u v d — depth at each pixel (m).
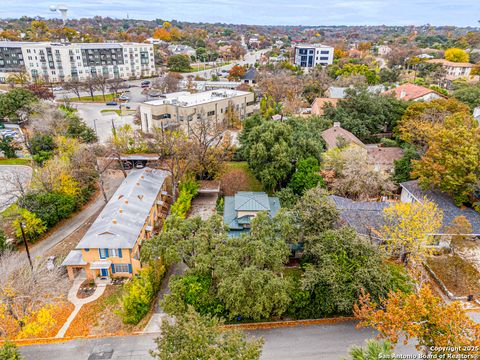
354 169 44.25
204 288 28.75
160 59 170.75
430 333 19.58
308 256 31.97
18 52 125.44
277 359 25.78
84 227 43.84
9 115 75.88
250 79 135.50
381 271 27.58
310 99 98.75
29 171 56.88
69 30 188.00
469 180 38.00
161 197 48.44
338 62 148.62
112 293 33.44
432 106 58.50
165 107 73.19
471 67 118.75
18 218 39.53
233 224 39.22
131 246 34.28
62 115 65.38
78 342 27.88
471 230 35.69
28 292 28.70
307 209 33.50
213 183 52.44
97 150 51.94
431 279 33.28
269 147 48.09
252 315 26.91
